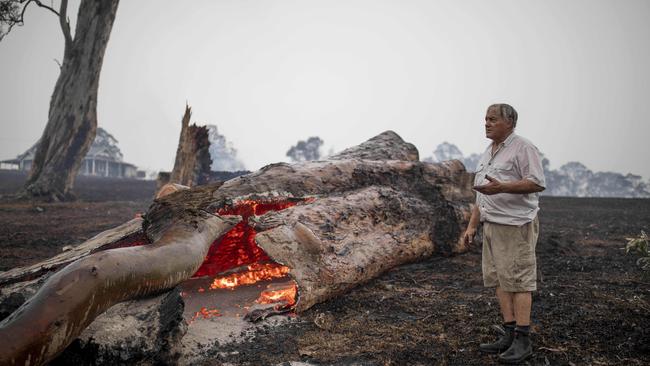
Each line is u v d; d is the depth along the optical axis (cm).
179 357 300
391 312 457
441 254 663
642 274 616
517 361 336
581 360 340
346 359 344
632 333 388
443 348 365
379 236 551
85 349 273
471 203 716
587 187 12438
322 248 469
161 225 401
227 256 588
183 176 986
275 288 529
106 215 1360
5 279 351
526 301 341
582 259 726
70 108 1866
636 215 1534
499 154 354
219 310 458
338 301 486
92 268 270
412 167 691
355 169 635
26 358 226
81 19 1880
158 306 309
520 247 341
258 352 354
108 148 6044
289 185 560
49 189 1812
